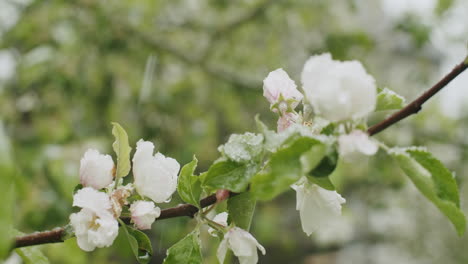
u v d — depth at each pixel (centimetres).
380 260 348
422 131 221
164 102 205
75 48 170
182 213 83
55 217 138
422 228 320
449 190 79
